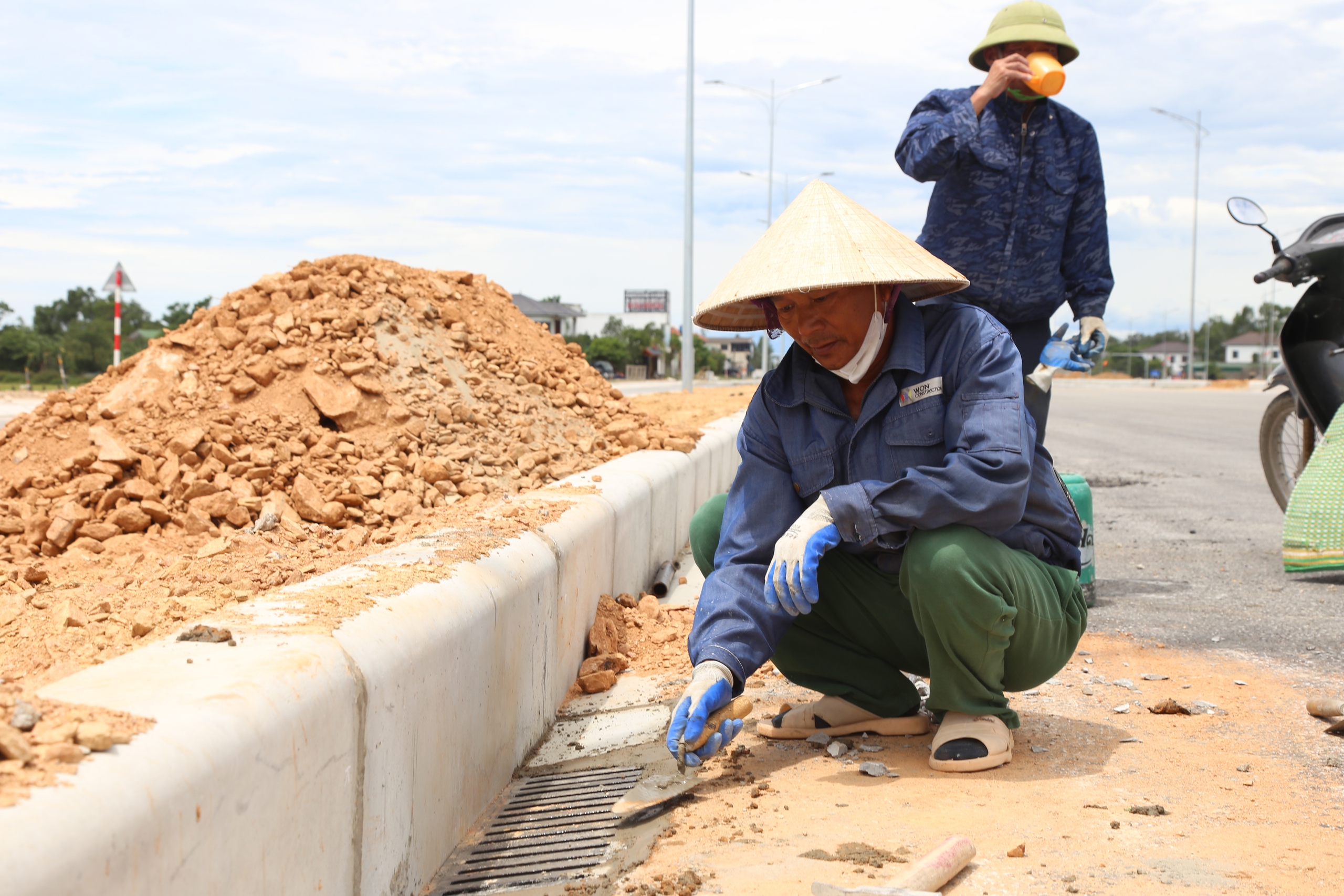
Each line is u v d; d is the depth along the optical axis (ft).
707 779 7.99
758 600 7.77
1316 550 14.26
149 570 10.80
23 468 13.16
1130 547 17.61
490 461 15.33
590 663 11.16
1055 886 5.61
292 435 14.06
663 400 45.78
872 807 6.93
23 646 8.52
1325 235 15.25
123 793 3.91
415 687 6.49
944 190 12.39
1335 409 15.52
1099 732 8.41
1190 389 125.80
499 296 22.38
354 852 5.68
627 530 13.44
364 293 17.49
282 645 5.68
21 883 3.34
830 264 7.13
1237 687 9.61
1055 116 12.04
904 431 7.66
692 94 60.49
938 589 7.09
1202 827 6.38
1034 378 12.28
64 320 176.86
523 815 7.84
